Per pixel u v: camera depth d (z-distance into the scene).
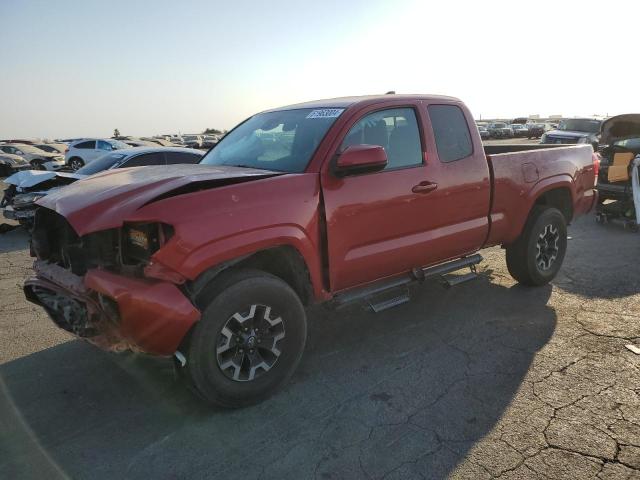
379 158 3.50
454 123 4.53
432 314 4.85
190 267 2.91
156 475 2.70
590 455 2.76
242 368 3.30
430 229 4.27
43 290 3.52
